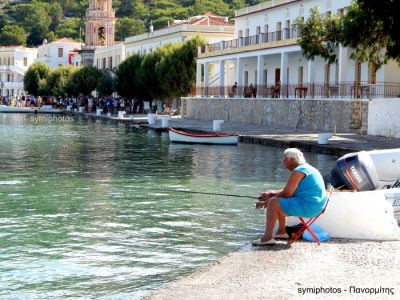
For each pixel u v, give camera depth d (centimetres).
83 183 2841
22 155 4106
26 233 1855
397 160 1994
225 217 2080
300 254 1491
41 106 14112
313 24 5184
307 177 1572
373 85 5309
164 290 1249
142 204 2316
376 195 1647
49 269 1500
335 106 5378
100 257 1598
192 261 1565
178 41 10400
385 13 3956
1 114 11531
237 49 7600
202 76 8888
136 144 4962
